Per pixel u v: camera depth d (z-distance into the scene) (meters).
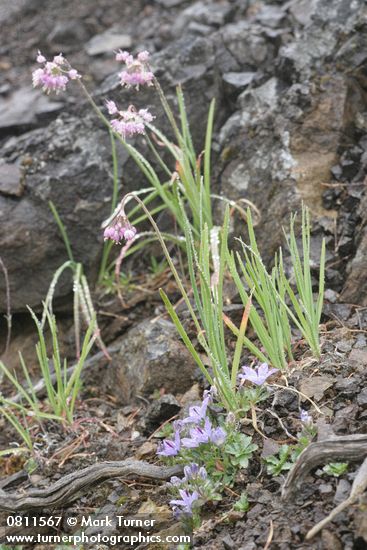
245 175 6.04
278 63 6.29
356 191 5.58
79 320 6.09
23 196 6.14
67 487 4.39
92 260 6.16
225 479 4.13
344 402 4.28
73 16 7.95
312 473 3.94
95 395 5.59
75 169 6.20
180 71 6.54
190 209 6.31
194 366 5.18
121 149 6.29
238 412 4.36
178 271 6.15
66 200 6.14
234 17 7.31
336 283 5.27
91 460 4.86
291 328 5.06
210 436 4.10
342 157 5.85
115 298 6.10
